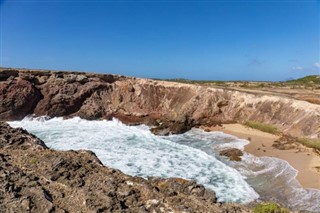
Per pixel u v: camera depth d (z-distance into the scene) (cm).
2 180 1383
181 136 4934
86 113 6391
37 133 4981
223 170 3291
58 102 6388
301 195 2639
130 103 6612
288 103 5094
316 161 3494
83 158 1875
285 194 2673
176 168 3334
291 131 4575
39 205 1238
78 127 5562
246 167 3381
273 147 4128
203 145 4369
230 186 2855
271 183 2923
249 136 4788
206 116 5756
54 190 1393
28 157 1811
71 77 6781
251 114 5456
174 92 6569
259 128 5062
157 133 5056
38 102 6369
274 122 4988
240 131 5097
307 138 4206
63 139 4588
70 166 1659
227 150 3931
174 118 5862
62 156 1841
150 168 3312
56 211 1215
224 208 1444
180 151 4047
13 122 5872
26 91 6250
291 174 3127
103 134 5009
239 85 9131
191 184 1839
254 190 2773
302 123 4528
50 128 5412
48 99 6397
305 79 11962
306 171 3197
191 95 6328
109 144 4344
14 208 1195
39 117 6162
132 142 4512
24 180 1432
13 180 1426
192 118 5709
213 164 3497
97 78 6988
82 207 1264
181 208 1342
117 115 6419
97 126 5716
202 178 3047
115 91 6869
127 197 1394
